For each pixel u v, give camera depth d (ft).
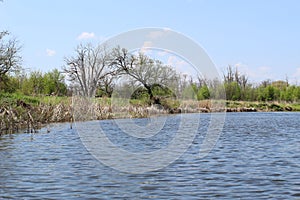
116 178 53.78
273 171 58.80
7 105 130.41
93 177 54.44
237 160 68.90
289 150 82.17
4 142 92.53
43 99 171.01
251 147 87.25
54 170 59.11
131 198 43.96
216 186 49.29
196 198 43.88
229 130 135.95
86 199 43.39
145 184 50.44
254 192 46.37
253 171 58.75
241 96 334.44
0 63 170.30
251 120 195.93
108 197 44.34
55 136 106.32
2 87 178.70
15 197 43.91
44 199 43.21
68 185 49.65
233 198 43.83
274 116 238.07
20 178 53.36
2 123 114.73
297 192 46.29
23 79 222.48
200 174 56.49
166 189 47.91
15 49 173.17
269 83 423.64
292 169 60.44
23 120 125.39
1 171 58.08
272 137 111.14
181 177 54.44
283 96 360.48
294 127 150.10
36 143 91.25
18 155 73.51
